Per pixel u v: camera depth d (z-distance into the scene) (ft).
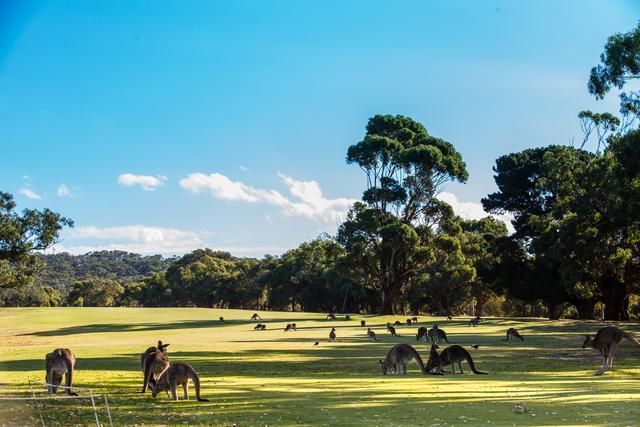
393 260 287.28
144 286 603.26
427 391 51.85
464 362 84.99
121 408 45.06
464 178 282.15
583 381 61.00
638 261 226.79
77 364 81.41
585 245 185.06
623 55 121.19
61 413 43.04
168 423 38.40
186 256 653.30
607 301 244.01
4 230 172.45
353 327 197.57
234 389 55.16
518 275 274.36
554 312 292.81
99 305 599.98
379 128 299.58
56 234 182.29
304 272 422.41
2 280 184.03
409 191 285.02
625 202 146.51
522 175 269.03
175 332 176.76
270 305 516.32
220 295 532.32
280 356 95.66
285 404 45.06
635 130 130.52
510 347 111.86
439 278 316.19
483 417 38.04
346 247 281.33
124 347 116.78
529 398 46.37
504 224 337.72
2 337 167.53
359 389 53.88
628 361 86.79
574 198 192.75
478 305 376.07
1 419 40.88
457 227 286.05
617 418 36.91
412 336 149.59
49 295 550.36
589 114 196.75
